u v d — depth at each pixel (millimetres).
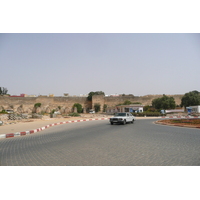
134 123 21938
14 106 64438
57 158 6203
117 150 7223
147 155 6387
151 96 71062
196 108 42719
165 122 20984
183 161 5641
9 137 12328
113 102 71125
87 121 29328
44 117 37812
